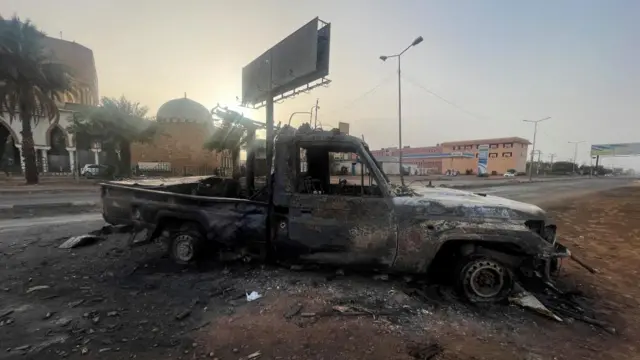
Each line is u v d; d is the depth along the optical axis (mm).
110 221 5242
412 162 90938
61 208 11031
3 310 3318
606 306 3764
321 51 12438
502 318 3346
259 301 3604
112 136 26312
